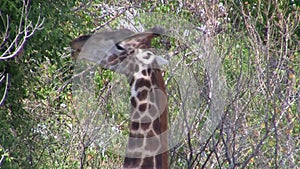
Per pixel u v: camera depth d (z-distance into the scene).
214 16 29.23
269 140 26.03
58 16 25.52
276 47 31.47
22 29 24.34
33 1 24.48
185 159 23.09
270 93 24.80
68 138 28.47
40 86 29.08
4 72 24.81
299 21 35.62
